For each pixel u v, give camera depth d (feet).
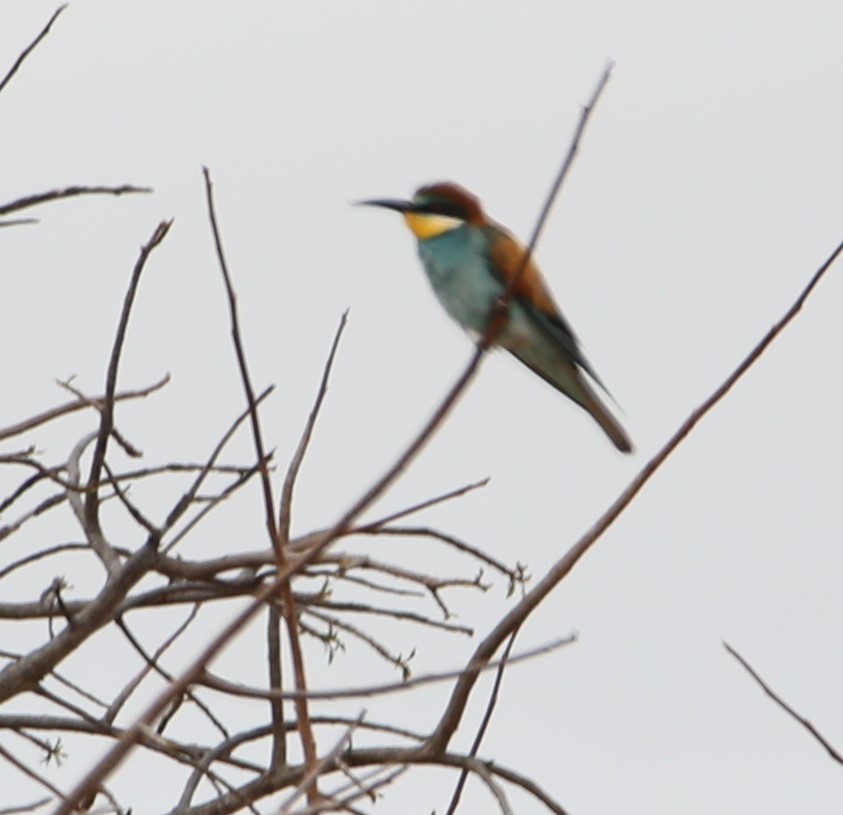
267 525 25.52
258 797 34.17
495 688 29.63
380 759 34.01
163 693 20.01
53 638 34.50
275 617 33.86
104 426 32.78
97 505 34.17
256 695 32.73
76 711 33.06
